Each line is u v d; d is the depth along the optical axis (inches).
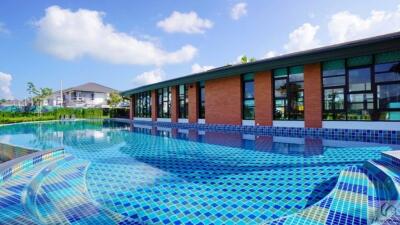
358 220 104.6
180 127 629.9
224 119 529.0
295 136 394.0
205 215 121.1
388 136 318.0
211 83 561.0
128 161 239.3
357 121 345.7
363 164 187.9
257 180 172.2
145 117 876.0
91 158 255.4
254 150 287.4
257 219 115.9
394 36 277.4
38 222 97.0
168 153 279.9
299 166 204.1
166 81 679.1
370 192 133.5
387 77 322.3
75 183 167.3
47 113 1079.0
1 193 128.3
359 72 345.4
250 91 485.4
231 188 157.8
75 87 1881.2
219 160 238.7
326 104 376.2
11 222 95.8
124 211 126.9
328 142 322.7
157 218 119.1
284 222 105.3
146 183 169.9
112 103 1721.2
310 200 135.9
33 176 159.5
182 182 171.3
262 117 454.0
